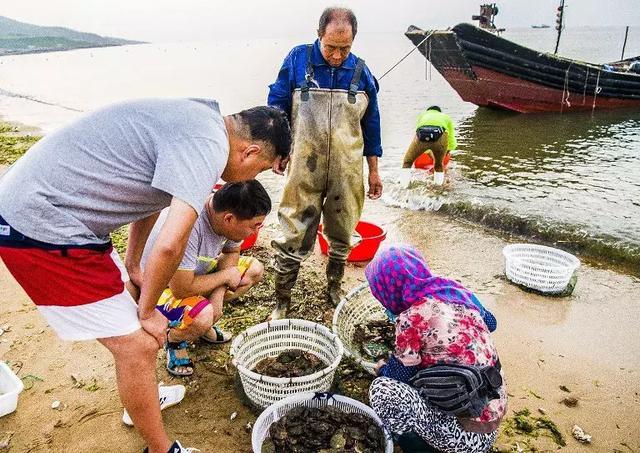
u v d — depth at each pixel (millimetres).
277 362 3217
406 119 12094
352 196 3705
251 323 3850
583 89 12961
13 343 3520
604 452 2719
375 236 4945
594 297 4379
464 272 4840
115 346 2154
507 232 5844
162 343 2250
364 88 3584
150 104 2023
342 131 3494
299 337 3361
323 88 3447
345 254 3973
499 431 2854
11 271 2016
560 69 12453
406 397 2330
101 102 17422
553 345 3664
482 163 8430
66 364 3328
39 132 11500
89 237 2043
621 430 2871
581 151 9164
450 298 2400
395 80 20266
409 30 13172
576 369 3393
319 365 3234
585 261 5125
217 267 3348
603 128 11273
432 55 12914
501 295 4402
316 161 3525
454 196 6727
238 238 3010
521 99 12961
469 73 12664
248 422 2877
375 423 2654
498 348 3633
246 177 2271
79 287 2049
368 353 3393
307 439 2605
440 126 6977
